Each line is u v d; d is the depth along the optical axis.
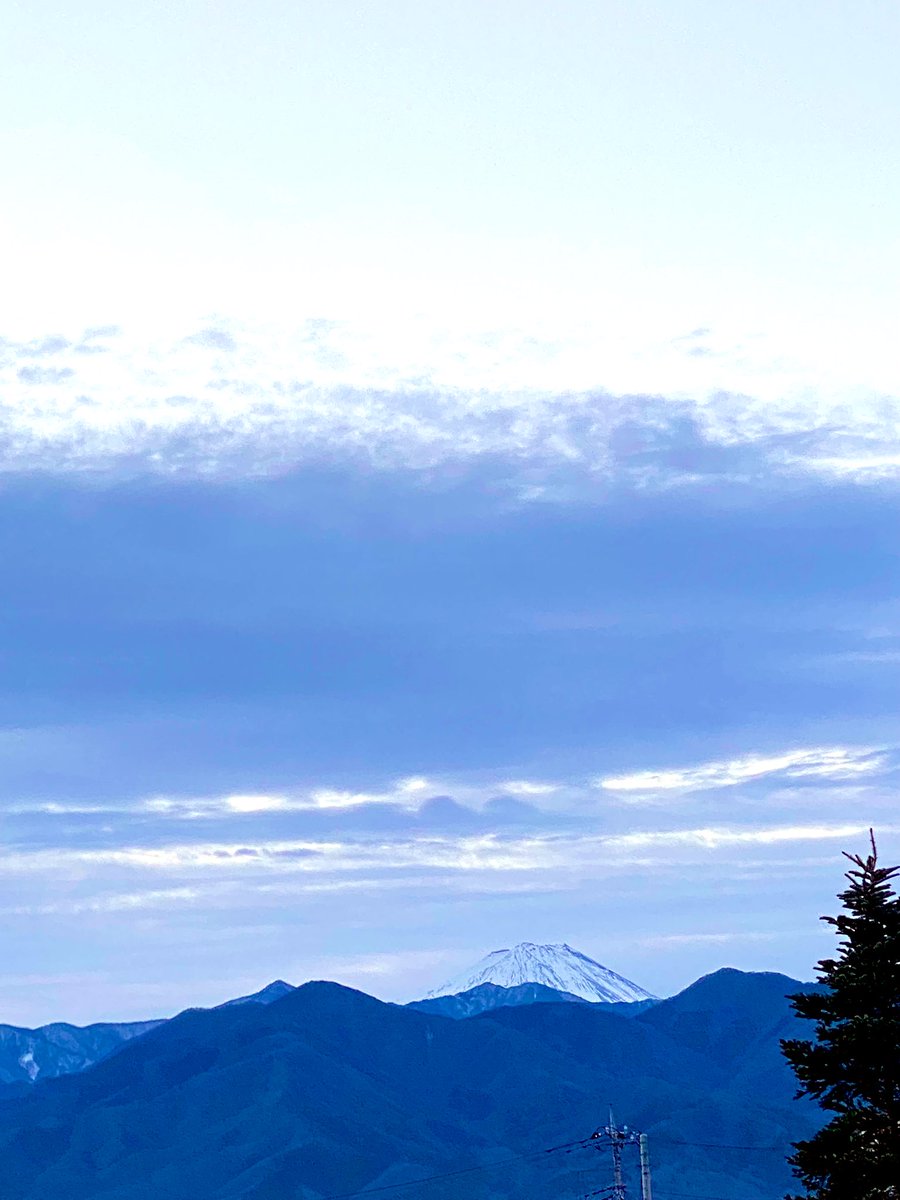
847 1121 58.31
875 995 59.16
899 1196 57.00
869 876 60.25
